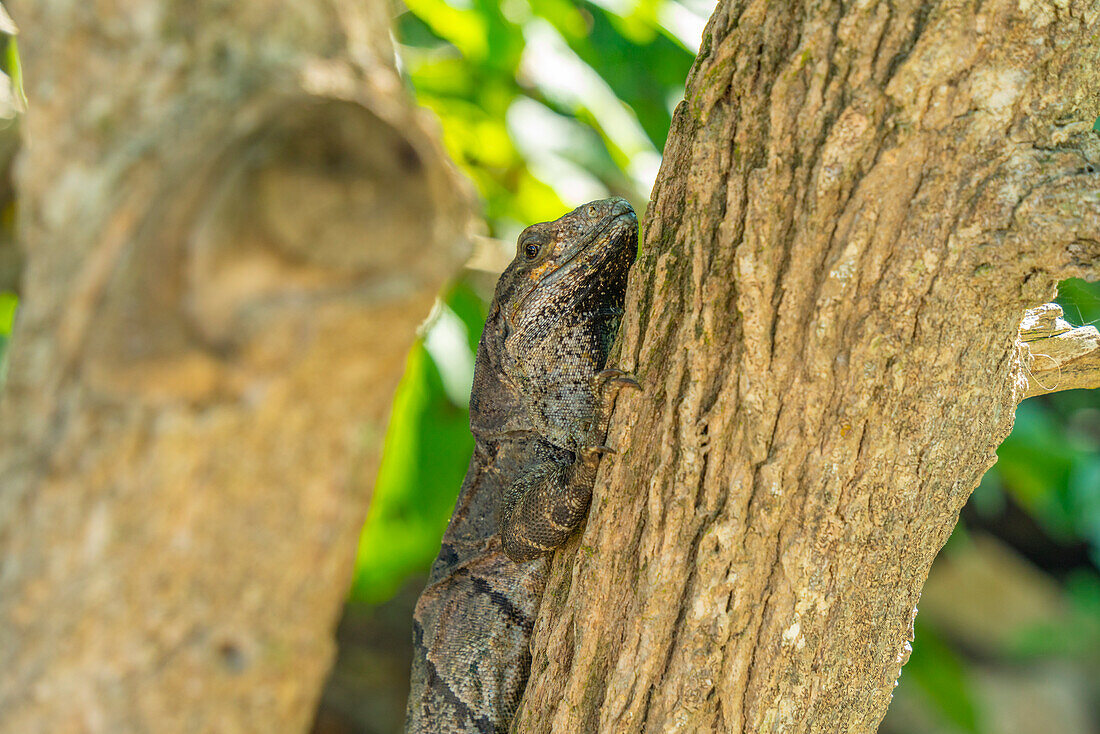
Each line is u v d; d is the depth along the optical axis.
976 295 2.36
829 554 2.48
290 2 1.55
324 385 1.54
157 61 1.55
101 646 1.58
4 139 2.77
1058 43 2.28
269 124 1.44
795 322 2.42
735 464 2.49
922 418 2.44
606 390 2.81
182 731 1.61
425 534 5.76
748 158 2.46
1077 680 10.38
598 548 2.72
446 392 5.36
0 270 3.55
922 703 9.34
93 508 1.54
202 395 1.50
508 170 6.16
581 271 3.81
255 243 1.44
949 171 2.31
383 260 1.49
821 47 2.34
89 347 1.51
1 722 1.58
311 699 1.76
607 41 6.51
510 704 3.82
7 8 3.10
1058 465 6.41
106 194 1.53
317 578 1.67
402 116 1.51
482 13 4.93
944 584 10.75
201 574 1.58
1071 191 2.23
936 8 2.25
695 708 2.53
